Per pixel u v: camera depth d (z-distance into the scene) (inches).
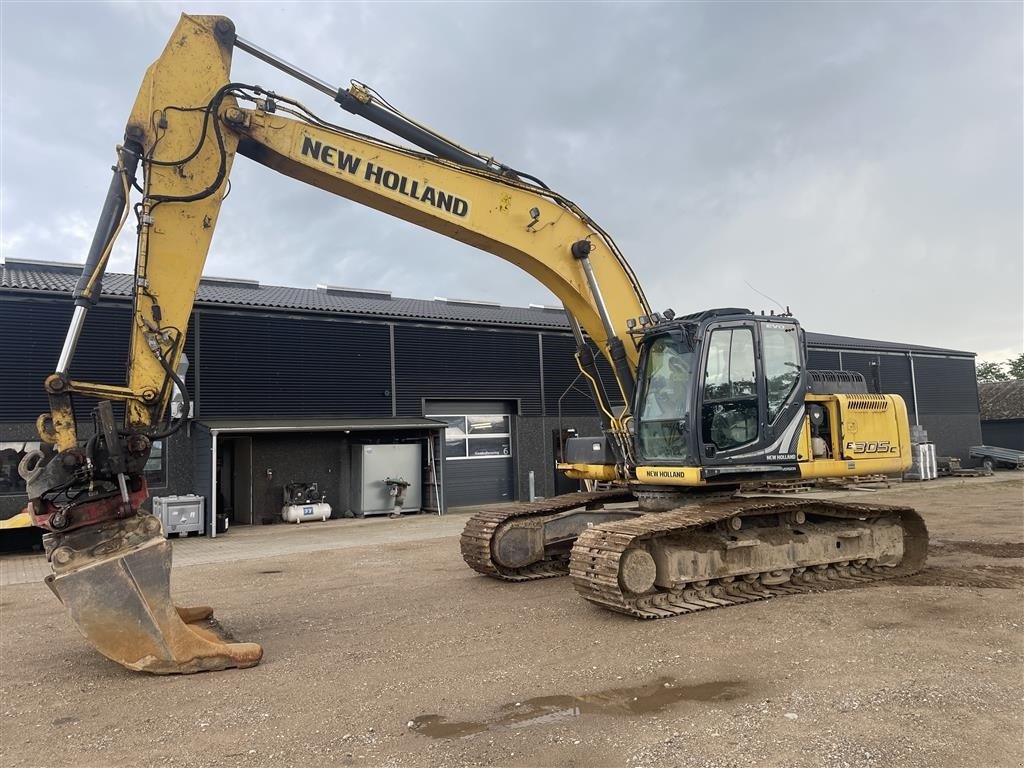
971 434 1334.9
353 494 790.5
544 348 931.3
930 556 410.3
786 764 146.9
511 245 313.3
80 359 635.5
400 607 313.7
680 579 288.8
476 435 892.0
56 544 216.7
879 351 1229.7
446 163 297.0
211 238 249.3
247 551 535.5
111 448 216.4
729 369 315.3
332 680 212.5
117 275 791.1
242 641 261.9
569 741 163.5
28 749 169.8
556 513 386.6
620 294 341.4
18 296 620.4
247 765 156.6
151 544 223.0
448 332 863.7
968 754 149.9
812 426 338.6
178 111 245.3
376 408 807.1
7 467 603.8
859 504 358.9
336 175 275.1
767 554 316.2
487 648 242.5
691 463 304.8
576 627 266.7
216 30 252.4
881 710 174.2
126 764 159.3
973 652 221.5
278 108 264.7
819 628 253.4
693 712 178.5
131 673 227.0
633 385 342.6
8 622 317.4
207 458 660.1
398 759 157.1
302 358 768.9
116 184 236.7
